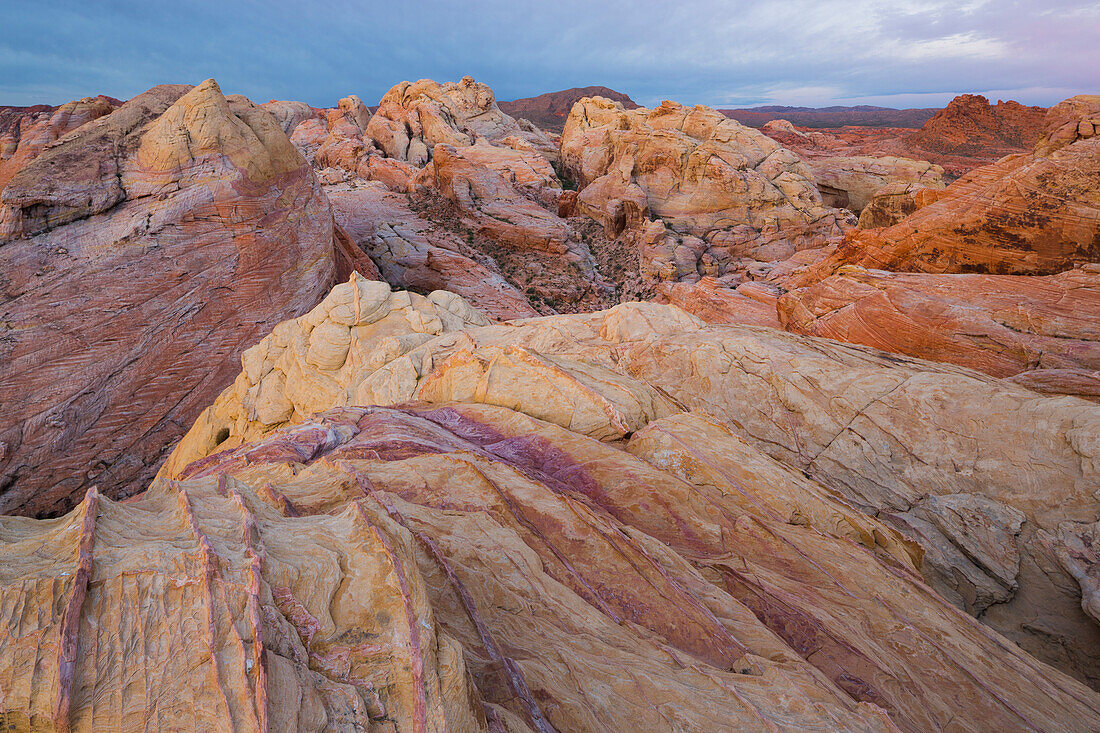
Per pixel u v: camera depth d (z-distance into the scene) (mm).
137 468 32969
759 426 14070
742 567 7926
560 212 78375
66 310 30641
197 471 10586
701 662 5758
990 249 21969
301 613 3936
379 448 10164
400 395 16281
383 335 20609
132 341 32562
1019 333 17172
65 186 31719
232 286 36094
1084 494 10648
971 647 7059
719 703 4980
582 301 58906
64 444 30578
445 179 74625
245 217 36188
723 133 69938
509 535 7250
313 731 3227
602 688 4863
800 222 63250
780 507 9312
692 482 9930
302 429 11602
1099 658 8945
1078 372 14727
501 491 8422
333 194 78625
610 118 97750
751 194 64188
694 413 11961
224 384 36000
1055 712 6285
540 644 5297
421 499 8195
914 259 24109
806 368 14922
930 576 10234
